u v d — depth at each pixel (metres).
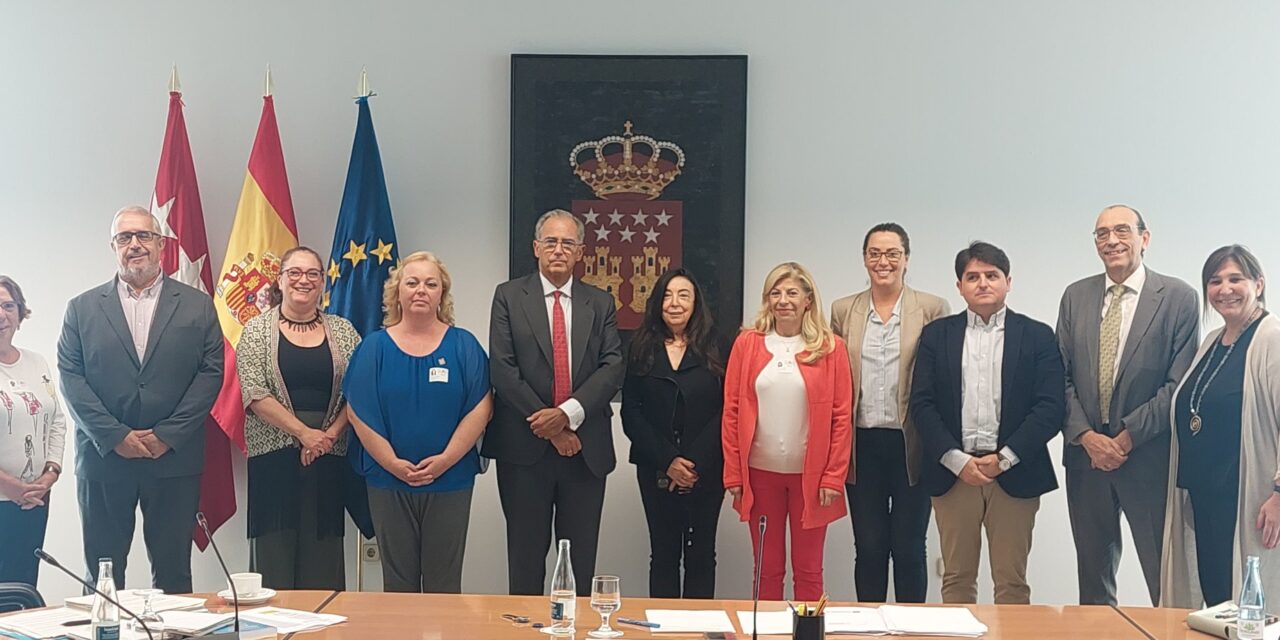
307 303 4.85
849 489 4.93
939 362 4.68
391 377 4.60
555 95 5.44
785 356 4.67
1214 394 4.58
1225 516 4.57
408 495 4.59
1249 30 5.36
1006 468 4.55
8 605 3.45
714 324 5.04
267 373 4.79
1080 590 4.87
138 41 5.48
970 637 2.88
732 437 4.70
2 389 4.77
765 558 4.71
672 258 5.43
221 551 5.39
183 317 4.81
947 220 5.43
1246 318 4.59
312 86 5.50
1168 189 5.38
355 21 5.50
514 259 5.43
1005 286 4.65
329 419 4.81
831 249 5.46
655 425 4.81
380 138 5.50
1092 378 4.82
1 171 5.47
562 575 2.87
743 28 5.48
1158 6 5.39
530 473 4.69
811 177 5.46
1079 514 4.86
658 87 5.44
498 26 5.50
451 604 3.20
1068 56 5.42
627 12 5.48
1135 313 4.80
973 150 5.44
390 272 5.06
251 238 5.18
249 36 5.50
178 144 5.24
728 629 2.93
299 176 5.49
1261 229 5.35
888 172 5.45
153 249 4.82
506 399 4.65
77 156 5.48
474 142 5.50
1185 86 5.38
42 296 5.46
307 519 4.86
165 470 4.72
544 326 4.73
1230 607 3.08
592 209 5.44
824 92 5.45
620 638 2.84
